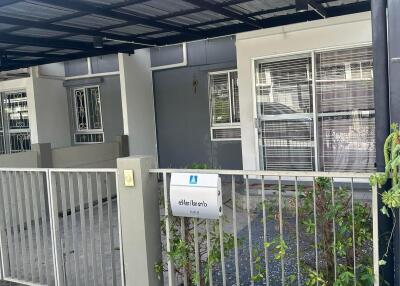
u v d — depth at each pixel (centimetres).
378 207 223
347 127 523
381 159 220
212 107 763
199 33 609
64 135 889
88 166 684
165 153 817
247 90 579
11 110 892
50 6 412
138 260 277
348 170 527
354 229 231
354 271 221
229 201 602
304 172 224
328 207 247
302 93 546
